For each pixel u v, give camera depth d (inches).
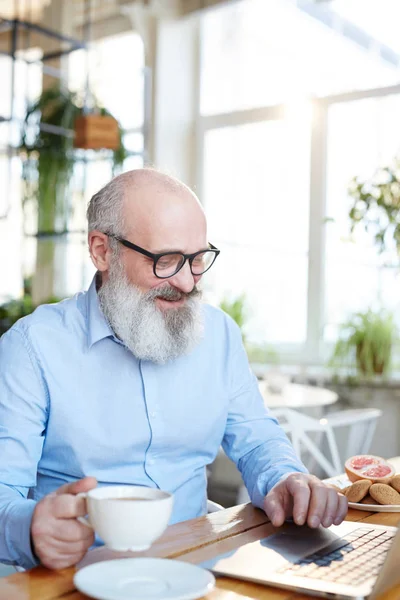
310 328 170.6
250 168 181.9
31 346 49.6
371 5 162.9
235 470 159.9
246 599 29.4
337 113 169.0
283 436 56.1
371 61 164.1
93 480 32.5
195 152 191.0
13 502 38.5
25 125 161.8
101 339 50.6
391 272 156.9
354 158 166.6
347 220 160.4
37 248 179.8
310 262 170.7
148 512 27.8
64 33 191.5
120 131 163.2
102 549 35.8
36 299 179.8
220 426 55.7
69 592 29.9
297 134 174.6
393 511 45.9
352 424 138.6
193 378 53.9
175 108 187.6
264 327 172.9
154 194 48.1
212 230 187.0
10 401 48.1
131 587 27.2
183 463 53.9
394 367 152.5
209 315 57.4
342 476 55.4
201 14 179.6
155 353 48.5
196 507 54.4
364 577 31.5
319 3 169.3
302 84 174.6
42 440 49.3
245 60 183.6
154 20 183.2
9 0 194.2
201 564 33.3
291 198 174.9
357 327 149.9
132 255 48.4
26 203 165.6
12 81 155.2
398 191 142.3
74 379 50.0
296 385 142.7
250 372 59.2
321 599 29.5
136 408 51.1
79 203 163.8
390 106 161.8
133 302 48.4
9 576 32.0
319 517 39.9
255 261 179.6
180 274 48.2
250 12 181.8
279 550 35.9
